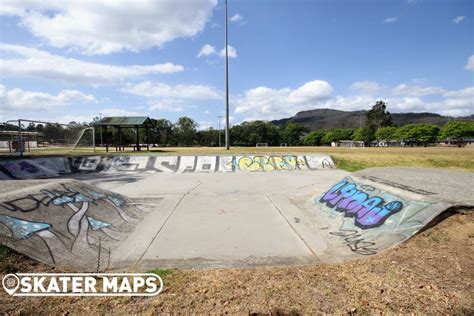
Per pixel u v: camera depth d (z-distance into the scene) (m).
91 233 5.32
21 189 5.80
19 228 4.32
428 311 2.74
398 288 3.15
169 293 3.23
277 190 10.86
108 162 18.59
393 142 70.94
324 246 5.16
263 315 2.76
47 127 26.75
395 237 4.73
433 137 70.00
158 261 4.51
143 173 16.78
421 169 9.58
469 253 3.84
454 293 3.00
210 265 4.31
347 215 6.51
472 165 17.27
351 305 2.88
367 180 7.89
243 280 3.51
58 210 5.51
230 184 12.34
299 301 2.98
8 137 23.75
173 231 6.09
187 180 13.66
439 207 4.93
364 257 4.35
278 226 6.44
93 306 2.98
